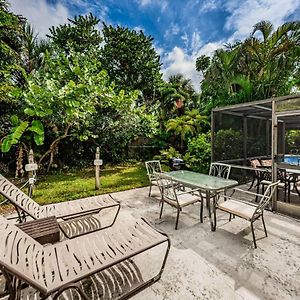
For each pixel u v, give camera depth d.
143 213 3.86
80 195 5.00
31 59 7.60
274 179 3.92
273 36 8.35
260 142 6.95
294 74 8.16
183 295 1.89
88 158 9.16
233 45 9.88
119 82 12.39
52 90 5.21
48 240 2.35
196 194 3.76
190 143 8.81
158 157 9.19
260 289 1.96
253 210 2.89
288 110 3.65
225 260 2.40
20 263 1.52
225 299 1.84
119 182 6.35
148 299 1.85
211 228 3.16
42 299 1.48
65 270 1.65
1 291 1.91
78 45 11.59
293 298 1.85
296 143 5.20
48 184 6.12
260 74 8.90
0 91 5.27
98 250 1.93
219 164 4.70
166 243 2.77
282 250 2.61
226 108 5.38
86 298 1.56
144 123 8.31
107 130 8.14
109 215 3.73
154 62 13.36
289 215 3.71
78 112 5.69
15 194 2.93
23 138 6.12
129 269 2.25
